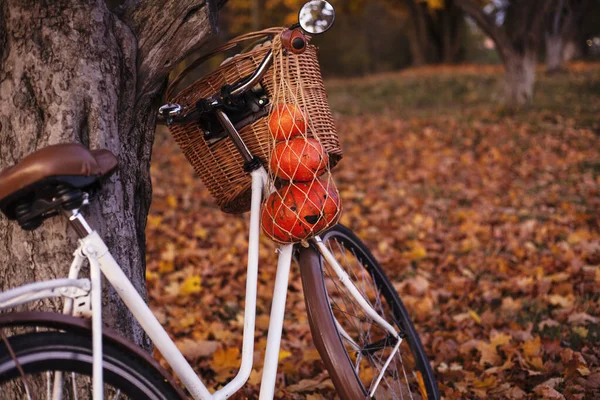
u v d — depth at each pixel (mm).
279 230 1796
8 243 1790
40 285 1310
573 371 2674
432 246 4906
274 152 1791
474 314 3463
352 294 2098
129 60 1889
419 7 28453
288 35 1744
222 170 1965
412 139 10438
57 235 1734
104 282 1763
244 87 1790
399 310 2508
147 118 2025
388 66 35531
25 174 1307
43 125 1725
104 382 1397
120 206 1850
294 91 1815
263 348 3115
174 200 6512
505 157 8641
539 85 17062
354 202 6598
